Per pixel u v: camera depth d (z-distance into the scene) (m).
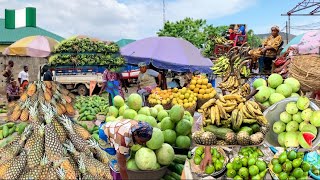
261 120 3.36
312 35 10.16
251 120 3.35
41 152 3.64
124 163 3.62
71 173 3.57
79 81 16.56
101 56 9.97
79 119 7.84
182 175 3.46
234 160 3.82
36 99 3.98
